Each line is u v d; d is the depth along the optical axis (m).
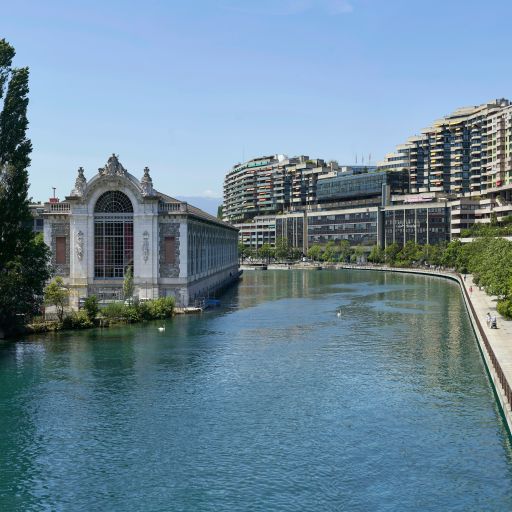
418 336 91.62
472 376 67.31
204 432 50.94
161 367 71.44
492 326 85.19
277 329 98.00
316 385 63.97
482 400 58.75
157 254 115.62
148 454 46.81
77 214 115.12
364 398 59.47
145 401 58.81
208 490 41.16
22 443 49.03
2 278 88.06
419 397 59.72
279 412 55.53
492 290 104.94
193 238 126.00
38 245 95.19
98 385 64.06
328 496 40.12
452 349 81.56
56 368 70.81
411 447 47.56
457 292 159.88
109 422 53.31
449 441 48.66
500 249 130.75
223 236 187.00
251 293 160.88
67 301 113.31
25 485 42.22
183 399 59.41
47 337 89.56
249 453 46.72
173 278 116.44
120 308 102.88
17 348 81.62
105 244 116.06
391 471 43.56
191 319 108.38
